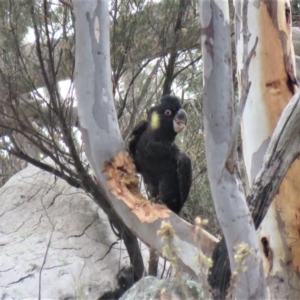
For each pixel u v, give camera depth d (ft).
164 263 36.42
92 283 34.91
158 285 24.81
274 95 30.07
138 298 24.75
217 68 22.79
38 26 36.45
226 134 22.43
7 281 33.71
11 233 37.40
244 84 22.44
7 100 37.55
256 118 30.01
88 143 25.66
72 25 36.50
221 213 22.50
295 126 23.31
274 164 23.67
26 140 42.27
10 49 36.70
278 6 30.60
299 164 28.94
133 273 36.50
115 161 25.68
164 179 30.53
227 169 22.36
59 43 36.47
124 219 25.46
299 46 52.01
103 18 25.80
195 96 45.03
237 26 31.27
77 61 25.75
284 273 29.01
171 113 29.53
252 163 29.96
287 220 28.99
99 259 36.55
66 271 34.76
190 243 24.34
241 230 22.36
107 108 25.66
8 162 51.88
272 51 30.40
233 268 22.30
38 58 36.60
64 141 36.94
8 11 36.63
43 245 36.32
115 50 37.60
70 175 38.24
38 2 36.58
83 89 25.57
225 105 22.66
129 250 36.68
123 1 38.01
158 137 29.73
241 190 22.65
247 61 22.54
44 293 33.53
